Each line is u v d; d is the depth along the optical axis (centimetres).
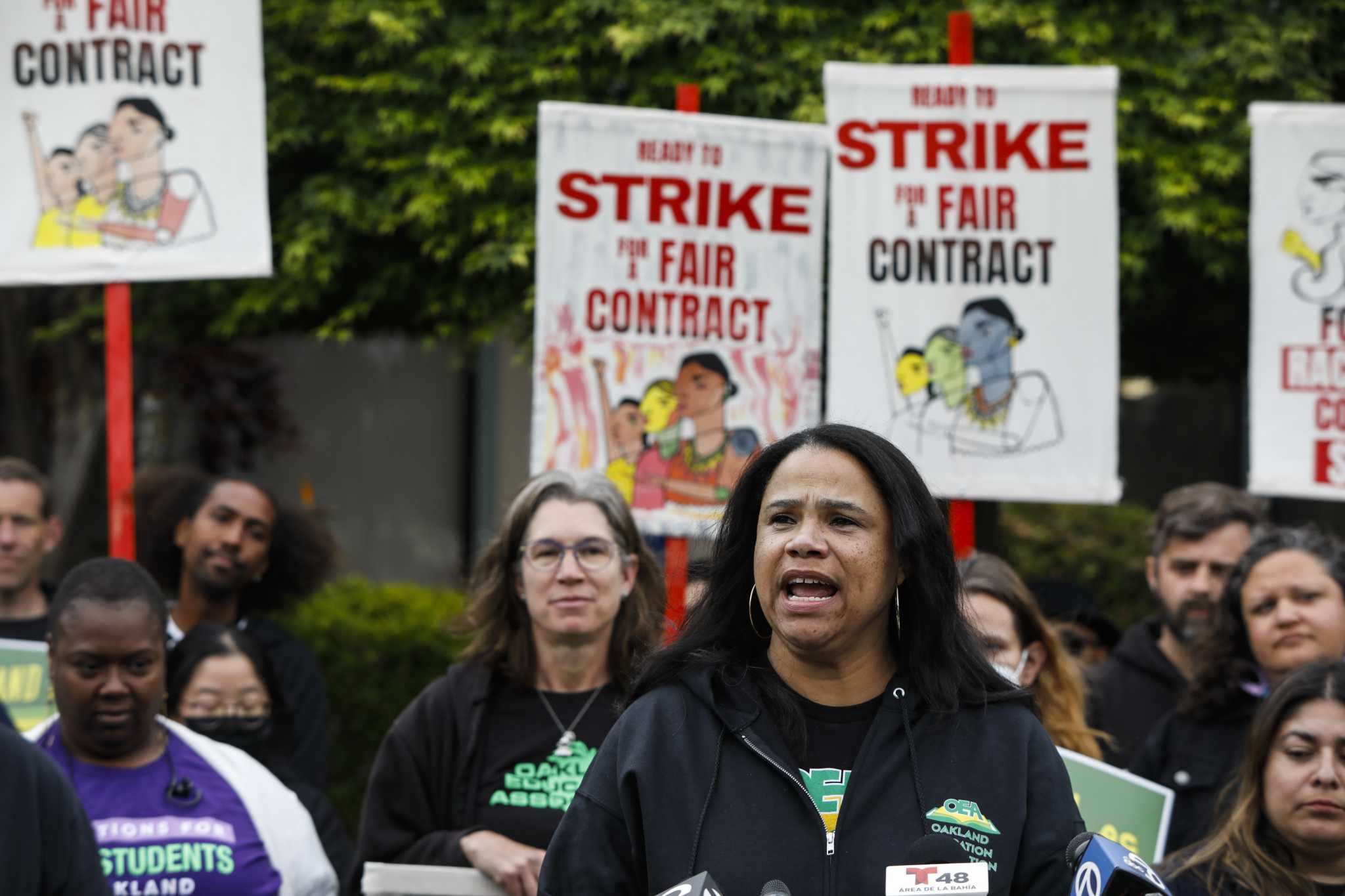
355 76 1034
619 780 360
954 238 750
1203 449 1516
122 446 697
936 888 329
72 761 530
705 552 461
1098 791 550
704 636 385
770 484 373
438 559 1588
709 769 359
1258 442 768
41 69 698
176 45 701
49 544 763
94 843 443
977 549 1093
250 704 620
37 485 753
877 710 371
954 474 748
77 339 1349
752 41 990
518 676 580
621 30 969
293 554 809
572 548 567
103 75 697
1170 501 713
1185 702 605
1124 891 313
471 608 594
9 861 418
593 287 733
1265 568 587
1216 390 1509
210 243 700
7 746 427
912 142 750
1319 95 994
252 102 703
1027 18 969
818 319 761
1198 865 487
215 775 543
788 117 991
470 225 1002
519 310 1023
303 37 1038
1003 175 748
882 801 354
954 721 367
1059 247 746
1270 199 770
